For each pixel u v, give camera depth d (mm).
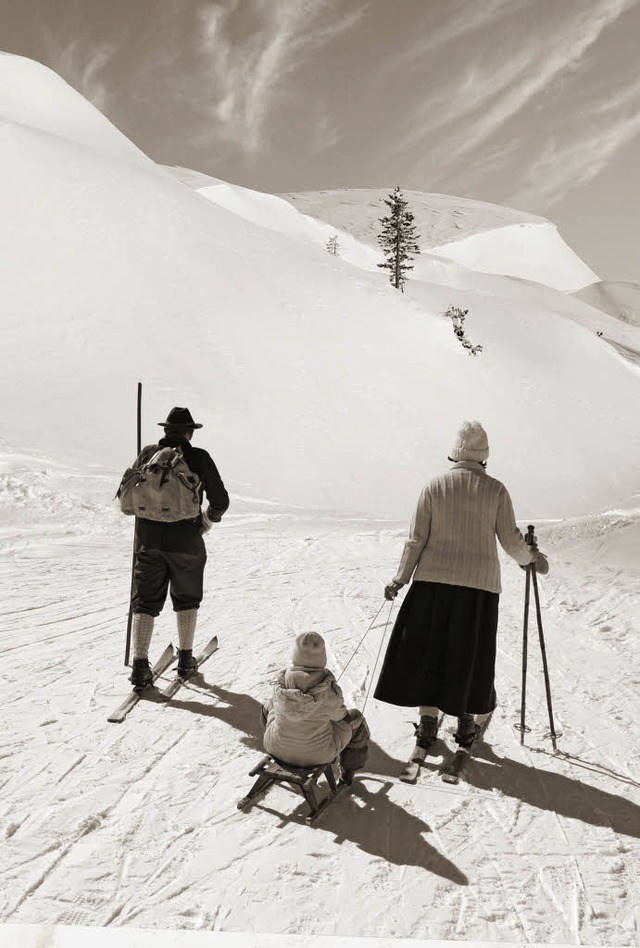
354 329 48906
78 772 3873
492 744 4457
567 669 5902
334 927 2719
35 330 39781
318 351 45000
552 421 46219
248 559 11102
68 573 9484
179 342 41719
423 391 44312
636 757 4293
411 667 4113
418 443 39000
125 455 30734
